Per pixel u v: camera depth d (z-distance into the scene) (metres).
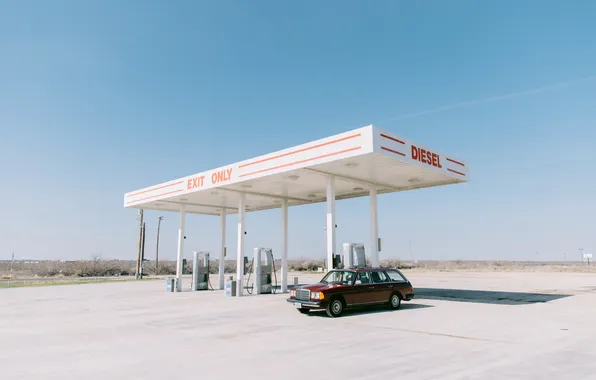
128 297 20.83
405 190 19.89
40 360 7.58
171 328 11.14
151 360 7.50
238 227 20.62
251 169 17.03
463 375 6.28
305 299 13.08
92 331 10.79
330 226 15.91
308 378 6.21
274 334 10.01
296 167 15.02
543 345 8.48
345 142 13.30
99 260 58.38
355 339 9.23
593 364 6.93
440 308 14.58
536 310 14.05
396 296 14.32
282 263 22.64
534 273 49.41
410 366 6.85
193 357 7.70
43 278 46.31
